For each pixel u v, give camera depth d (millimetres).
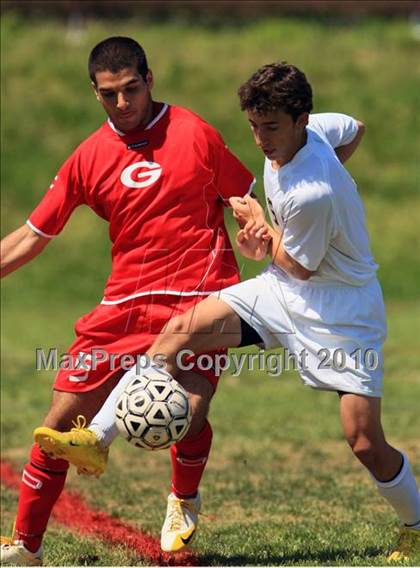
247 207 19484
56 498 20297
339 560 20375
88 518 26344
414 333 58625
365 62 99750
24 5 108750
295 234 18875
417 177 86938
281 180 18922
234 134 88250
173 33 105375
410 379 46844
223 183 20641
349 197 19062
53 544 22922
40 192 83500
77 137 89562
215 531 24000
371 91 95375
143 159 20047
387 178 86812
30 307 68312
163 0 110875
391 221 81312
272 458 33875
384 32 106312
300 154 18828
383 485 19938
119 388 19328
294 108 18203
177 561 21312
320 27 107625
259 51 100938
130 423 18656
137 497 28906
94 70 19609
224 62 98625
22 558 20281
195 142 20172
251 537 23203
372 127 91562
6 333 59031
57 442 18578
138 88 19609
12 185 84000
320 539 22703
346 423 19406
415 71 98500
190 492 21438
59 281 73938
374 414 19422
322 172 18734
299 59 99438
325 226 18766
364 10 110625
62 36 104188
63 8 108688
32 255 20703
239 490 29094
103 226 81000
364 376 19297
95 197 20312
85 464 18969
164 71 96312
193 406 19812
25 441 37000
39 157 87188
